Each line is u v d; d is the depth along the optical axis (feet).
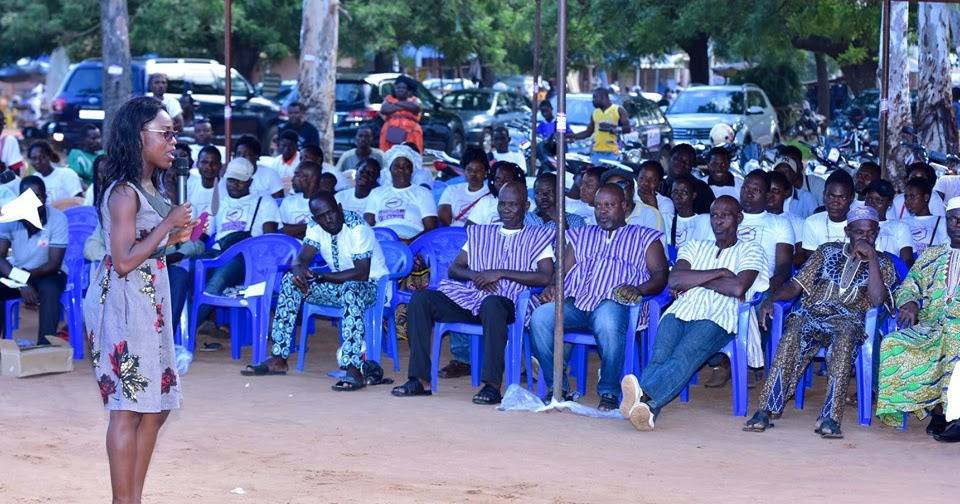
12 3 94.32
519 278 26.04
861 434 23.32
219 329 33.01
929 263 23.97
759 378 29.09
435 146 77.61
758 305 26.48
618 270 25.64
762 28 74.69
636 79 165.37
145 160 15.49
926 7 54.60
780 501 17.78
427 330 26.17
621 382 23.75
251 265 29.76
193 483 18.40
